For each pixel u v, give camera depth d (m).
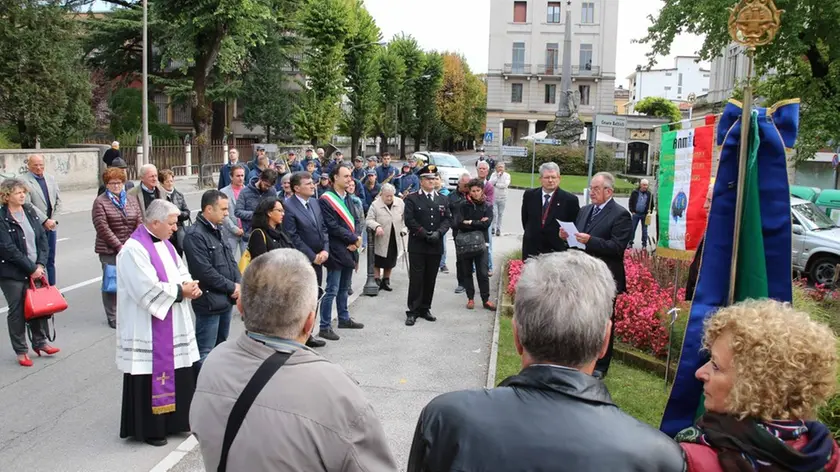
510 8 67.88
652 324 7.26
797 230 13.91
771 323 2.05
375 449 2.29
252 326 2.42
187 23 30.52
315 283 2.57
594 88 68.38
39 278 6.98
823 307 9.80
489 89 69.12
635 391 6.24
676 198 5.97
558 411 1.81
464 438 1.81
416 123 67.56
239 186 9.84
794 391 1.95
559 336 1.91
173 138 38.72
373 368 6.86
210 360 2.42
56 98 25.64
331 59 41.06
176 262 5.08
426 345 7.68
